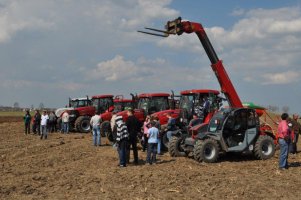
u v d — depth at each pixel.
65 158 16.00
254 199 9.49
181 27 16.02
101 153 17.50
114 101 29.09
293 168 13.62
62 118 28.38
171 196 9.63
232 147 15.21
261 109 18.38
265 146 15.66
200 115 17.97
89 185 10.85
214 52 16.41
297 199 9.55
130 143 14.32
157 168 13.45
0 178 11.88
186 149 15.88
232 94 16.52
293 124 17.42
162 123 19.14
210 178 11.70
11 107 87.88
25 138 25.06
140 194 9.81
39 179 11.72
